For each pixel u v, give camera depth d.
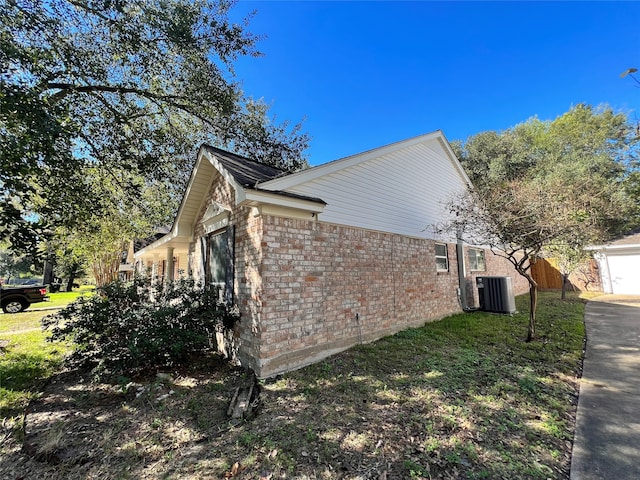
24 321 9.81
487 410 3.12
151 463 2.41
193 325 4.68
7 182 3.49
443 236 8.89
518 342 5.70
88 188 5.16
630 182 17.17
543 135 21.52
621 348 5.27
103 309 4.81
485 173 20.12
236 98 8.59
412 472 2.19
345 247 5.61
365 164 6.31
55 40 4.64
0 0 3.88
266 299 4.27
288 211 4.67
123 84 6.59
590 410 3.14
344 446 2.54
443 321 7.68
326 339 5.00
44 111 3.67
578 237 6.12
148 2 5.35
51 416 3.24
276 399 3.48
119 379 3.91
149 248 10.00
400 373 4.19
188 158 8.80
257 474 2.24
